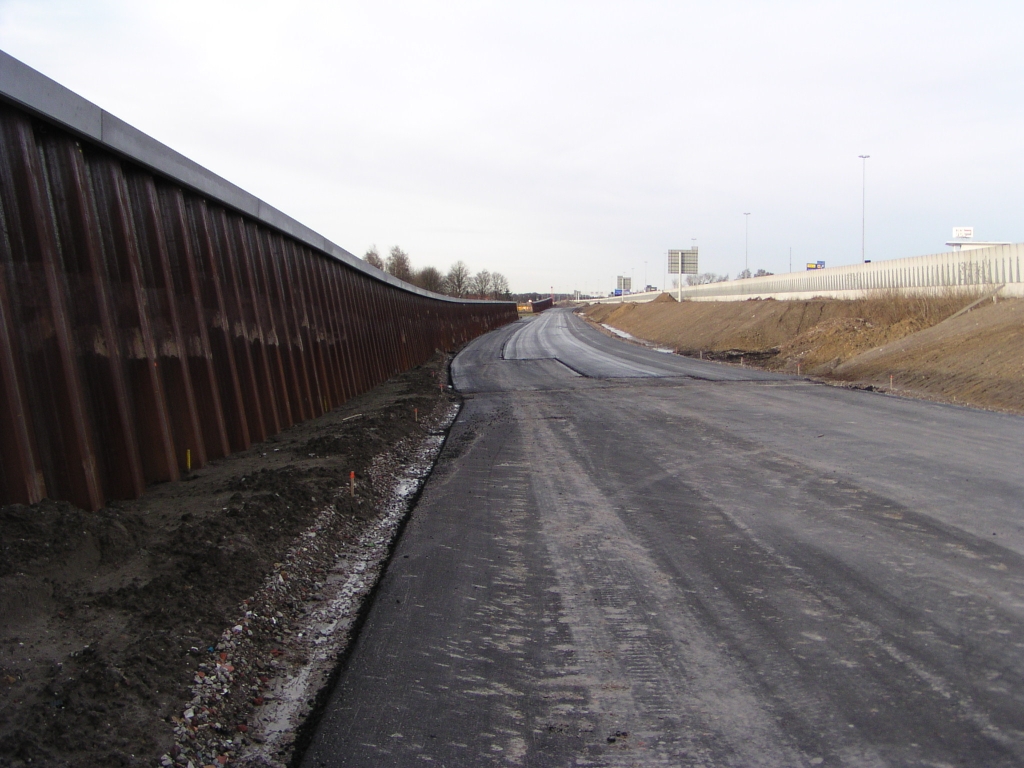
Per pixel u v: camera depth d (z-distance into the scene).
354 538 7.76
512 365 31.52
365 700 4.45
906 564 6.62
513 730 4.11
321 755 3.86
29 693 3.93
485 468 11.34
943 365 19.30
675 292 80.50
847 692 4.45
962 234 51.75
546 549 7.36
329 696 4.50
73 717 3.76
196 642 4.80
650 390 21.00
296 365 15.25
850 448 11.83
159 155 9.62
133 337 8.66
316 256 18.03
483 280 153.25
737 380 22.80
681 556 7.05
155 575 5.62
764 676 4.70
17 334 6.79
